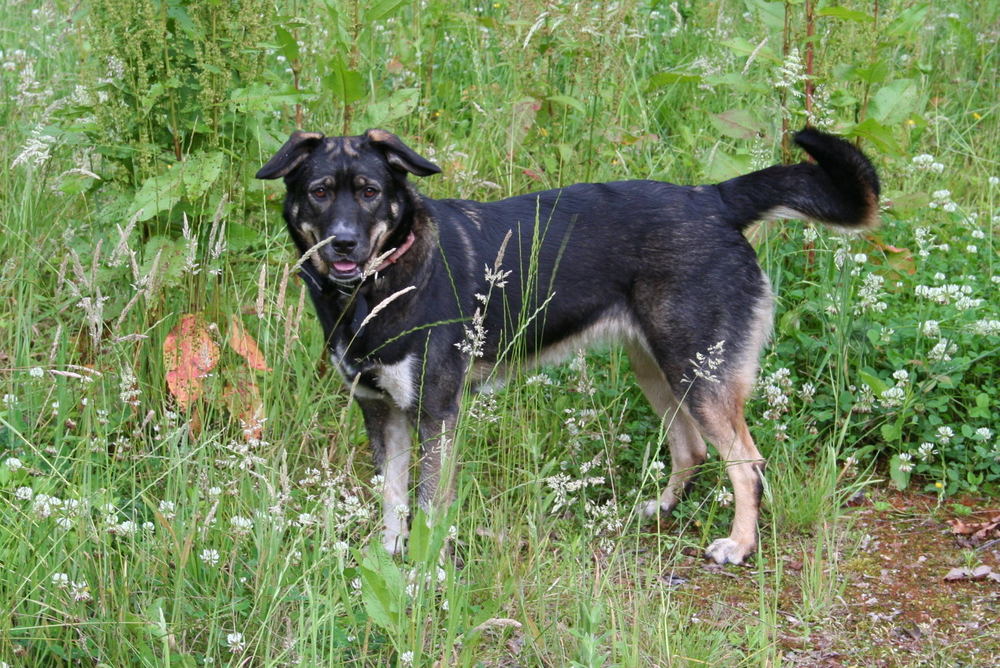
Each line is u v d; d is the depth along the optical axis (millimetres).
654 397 5914
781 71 6406
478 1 9688
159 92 5285
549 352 5562
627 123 7984
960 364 6027
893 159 6879
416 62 8383
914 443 5934
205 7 5445
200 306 5660
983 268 7094
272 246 6387
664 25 9617
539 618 4305
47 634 3865
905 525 5473
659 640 4133
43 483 4328
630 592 4531
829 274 6574
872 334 6160
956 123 9250
